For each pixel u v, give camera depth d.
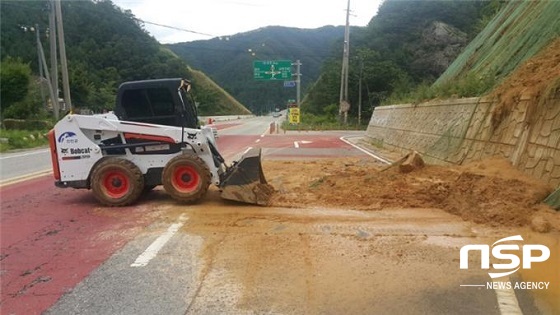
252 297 3.72
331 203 7.13
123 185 7.19
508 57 12.18
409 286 3.92
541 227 5.19
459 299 3.67
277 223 6.00
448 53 62.62
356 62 59.34
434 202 6.94
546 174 6.53
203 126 8.15
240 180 7.15
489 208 5.98
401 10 69.19
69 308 3.58
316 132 38.25
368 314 3.42
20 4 60.69
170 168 7.11
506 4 18.83
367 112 57.69
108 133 7.35
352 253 4.76
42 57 38.72
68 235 5.64
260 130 39.97
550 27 10.60
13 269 4.48
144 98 7.52
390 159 14.94
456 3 67.56
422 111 15.71
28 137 22.47
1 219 6.52
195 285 3.98
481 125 9.81
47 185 9.55
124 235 5.58
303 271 4.27
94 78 65.69
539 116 7.32
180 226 5.92
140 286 3.98
